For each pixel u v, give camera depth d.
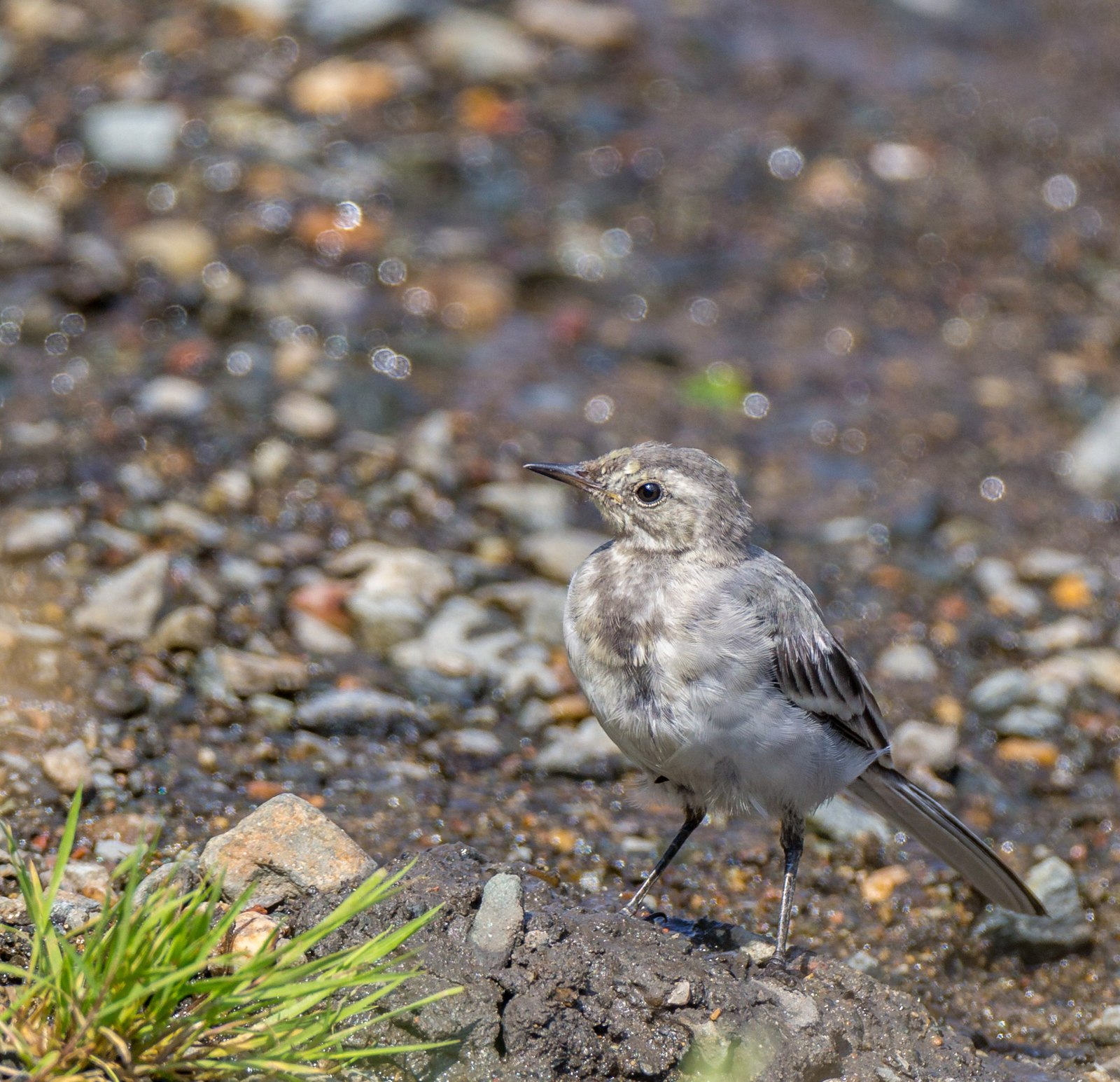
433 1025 6.85
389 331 15.13
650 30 20.33
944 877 9.72
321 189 16.58
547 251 16.67
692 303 16.47
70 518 11.59
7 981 7.01
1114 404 15.58
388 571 11.74
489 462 13.51
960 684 11.93
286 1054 6.33
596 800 10.08
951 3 22.67
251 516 12.26
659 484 8.43
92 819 8.80
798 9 21.86
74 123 16.66
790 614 8.30
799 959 7.99
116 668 10.22
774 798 8.19
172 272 15.01
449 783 9.92
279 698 10.35
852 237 17.67
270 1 18.94
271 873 7.83
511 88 18.67
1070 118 20.25
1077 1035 8.76
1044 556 13.48
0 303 14.14
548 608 11.70
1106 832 10.46
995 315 16.92
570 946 7.27
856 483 14.25
